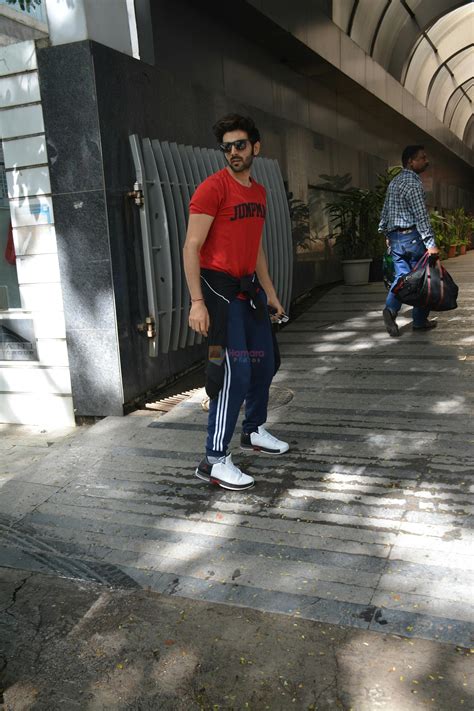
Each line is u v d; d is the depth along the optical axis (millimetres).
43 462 4184
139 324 5234
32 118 4863
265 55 8602
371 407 4621
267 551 2928
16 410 5484
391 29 13969
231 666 2256
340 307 8375
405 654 2234
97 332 5004
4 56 4812
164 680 2219
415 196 5871
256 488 3529
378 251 10172
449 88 22250
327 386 5211
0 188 5105
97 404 5141
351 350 6246
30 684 2252
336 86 11070
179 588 2732
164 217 5281
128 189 5066
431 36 17031
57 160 4840
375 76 12016
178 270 5555
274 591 2645
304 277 9500
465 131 28266
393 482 3451
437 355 5770
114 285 4902
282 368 5855
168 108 5777
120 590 2762
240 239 3244
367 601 2523
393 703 2029
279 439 4176
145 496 3576
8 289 5316
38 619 2605
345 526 3066
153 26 6027
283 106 9188
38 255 5113
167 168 5551
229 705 2086
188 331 6027
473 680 2098
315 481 3547
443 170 22672
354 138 12594
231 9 7070
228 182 3186
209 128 6672
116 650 2387
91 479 3861
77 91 4680
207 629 2461
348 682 2133
